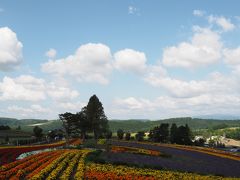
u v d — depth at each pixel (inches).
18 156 2375.7
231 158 2886.3
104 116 4648.1
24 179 1342.3
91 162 1978.3
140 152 2896.2
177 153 3102.9
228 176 1828.2
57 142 4781.0
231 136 7819.9
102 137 5679.1
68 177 1396.4
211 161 2564.0
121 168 1811.0
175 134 5206.7
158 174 1676.9
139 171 1750.7
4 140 4734.3
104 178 1432.1
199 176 1690.5
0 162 1934.1
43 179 1352.1
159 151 3196.4
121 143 4394.7
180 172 1852.9
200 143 5162.4
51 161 1861.5
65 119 4372.5
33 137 6043.3
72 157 2235.5
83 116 4534.9
